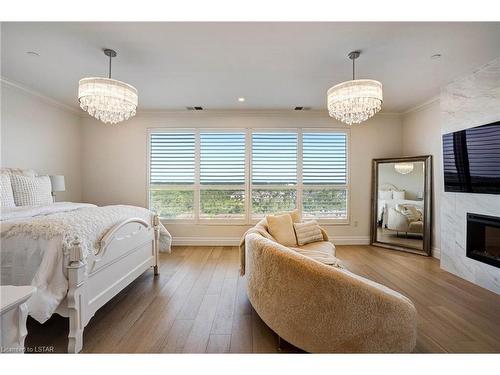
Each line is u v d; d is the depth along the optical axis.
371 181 4.52
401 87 3.29
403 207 4.12
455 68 2.73
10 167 3.16
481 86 2.72
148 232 2.88
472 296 2.50
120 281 2.23
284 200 4.56
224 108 4.27
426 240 3.84
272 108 4.26
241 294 2.54
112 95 2.24
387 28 1.98
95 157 4.45
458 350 1.69
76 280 1.58
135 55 2.45
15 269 1.62
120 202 4.48
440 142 3.67
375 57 2.47
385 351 1.38
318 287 1.43
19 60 2.56
